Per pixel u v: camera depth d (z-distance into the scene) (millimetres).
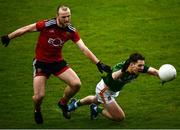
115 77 31203
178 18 47812
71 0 51281
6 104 35156
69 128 31797
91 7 49938
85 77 38906
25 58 41969
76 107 33062
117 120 32344
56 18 31281
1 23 47469
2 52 42969
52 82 38312
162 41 44219
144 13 48719
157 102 35250
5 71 39875
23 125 32250
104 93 31859
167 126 31766
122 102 35375
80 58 41875
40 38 31641
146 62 40969
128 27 46562
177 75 38656
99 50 43125
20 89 37250
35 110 32031
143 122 32500
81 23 47375
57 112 34281
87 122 32750
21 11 49344
